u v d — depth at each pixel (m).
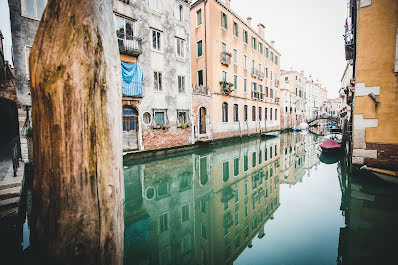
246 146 16.89
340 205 6.05
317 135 27.59
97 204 1.09
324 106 62.31
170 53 12.73
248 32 21.31
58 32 0.99
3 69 10.20
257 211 6.23
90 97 1.03
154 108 11.83
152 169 9.63
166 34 12.48
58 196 1.03
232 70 18.88
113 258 1.18
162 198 6.82
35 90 1.03
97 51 1.05
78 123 1.02
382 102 6.31
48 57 0.98
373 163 6.47
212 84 16.56
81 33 0.99
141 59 11.19
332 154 13.02
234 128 19.42
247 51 21.23
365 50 6.50
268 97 26.44
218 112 17.23
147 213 5.81
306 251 3.93
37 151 1.06
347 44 11.04
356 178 6.72
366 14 6.45
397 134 6.16
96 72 1.04
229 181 8.66
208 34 16.34
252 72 22.03
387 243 3.98
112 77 1.15
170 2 12.73
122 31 10.47
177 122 13.23
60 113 1.00
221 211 6.12
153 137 11.80
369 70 6.46
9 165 6.59
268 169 10.68
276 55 28.52
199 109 15.15
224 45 17.97
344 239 4.20
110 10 1.21
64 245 1.04
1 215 4.39
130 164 10.18
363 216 5.13
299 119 41.16
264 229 4.86
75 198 1.04
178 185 7.98
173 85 12.95
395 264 3.38
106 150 1.12
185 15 13.70
